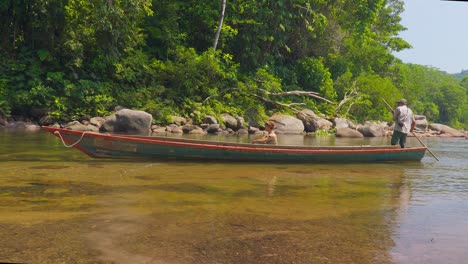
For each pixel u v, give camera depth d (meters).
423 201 4.88
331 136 20.19
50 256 2.79
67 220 3.66
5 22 19.05
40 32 18.67
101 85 19.05
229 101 22.66
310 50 31.89
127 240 3.16
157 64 21.45
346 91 30.72
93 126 16.39
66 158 7.82
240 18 25.47
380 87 30.34
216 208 4.24
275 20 26.58
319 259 2.85
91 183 5.42
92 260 2.74
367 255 2.95
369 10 33.28
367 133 21.59
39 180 5.54
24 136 12.41
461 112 95.38
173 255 2.87
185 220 3.75
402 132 10.38
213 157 8.05
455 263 2.83
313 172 7.21
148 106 18.69
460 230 3.63
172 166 7.30
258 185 5.70
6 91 17.31
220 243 3.14
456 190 5.71
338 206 4.49
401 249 3.10
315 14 27.80
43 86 17.66
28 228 3.40
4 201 4.31
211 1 24.97
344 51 36.56
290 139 16.66
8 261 2.67
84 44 19.73
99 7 18.88
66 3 18.59
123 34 20.28
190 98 21.31
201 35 25.52
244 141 13.90
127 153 7.82
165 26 23.09
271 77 25.31
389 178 6.79
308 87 29.48
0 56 18.70
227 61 23.73
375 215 4.12
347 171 7.52
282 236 3.35
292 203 4.58
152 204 4.34
